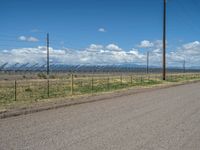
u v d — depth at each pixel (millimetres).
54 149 8383
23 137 9766
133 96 25453
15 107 16969
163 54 53750
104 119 13406
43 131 10727
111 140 9492
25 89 32438
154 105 18969
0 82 45062
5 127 11414
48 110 16359
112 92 28859
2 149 8352
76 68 126188
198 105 19172
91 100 21344
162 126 11922
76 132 10609
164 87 38719
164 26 51594
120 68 153625
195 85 44406
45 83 43688
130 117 14055
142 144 9039
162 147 8734
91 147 8633
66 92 29672
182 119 13664
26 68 106375
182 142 9352
